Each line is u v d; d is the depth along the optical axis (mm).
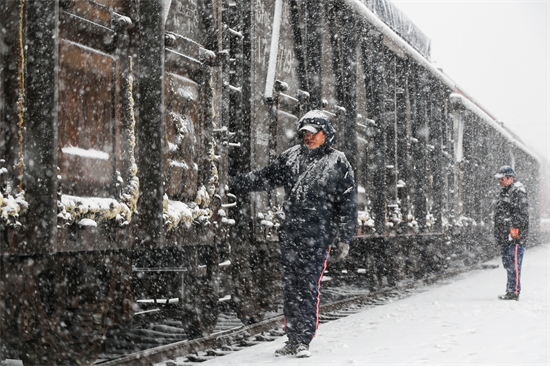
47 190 3205
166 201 4207
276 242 6305
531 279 12508
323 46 7406
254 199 5746
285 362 4383
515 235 8828
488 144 17578
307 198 4910
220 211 5074
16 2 3273
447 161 13156
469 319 6805
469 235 15258
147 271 5062
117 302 4070
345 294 9406
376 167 9008
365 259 9156
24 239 3219
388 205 9461
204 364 4375
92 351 3885
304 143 5004
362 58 8789
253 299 5809
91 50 3723
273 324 6176
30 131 3254
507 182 9070
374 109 9086
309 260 4859
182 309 4961
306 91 6910
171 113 4504
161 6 4164
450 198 13406
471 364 4230
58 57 3342
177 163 4527
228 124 5523
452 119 13781
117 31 3914
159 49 4137
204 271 4934
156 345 5320
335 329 6191
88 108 3688
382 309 7840
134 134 4125
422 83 11492
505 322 6516
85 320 3848
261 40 6070
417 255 11367
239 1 5895
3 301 3252
